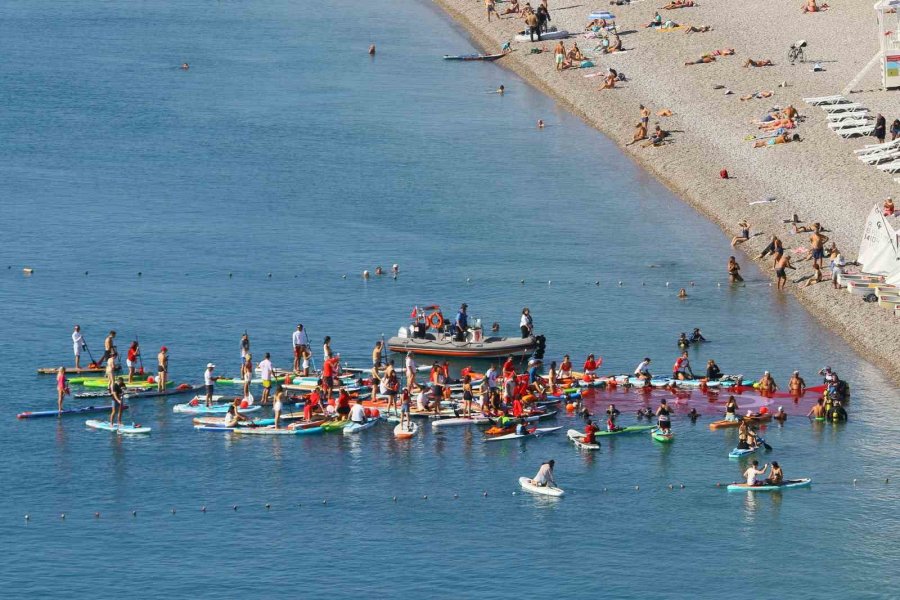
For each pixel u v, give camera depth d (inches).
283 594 7249.0
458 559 7564.0
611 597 7234.3
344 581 7367.1
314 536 7780.5
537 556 7598.4
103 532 7800.2
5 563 7504.9
